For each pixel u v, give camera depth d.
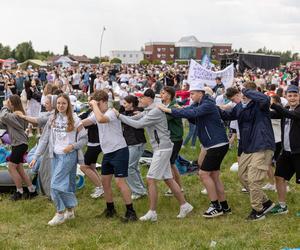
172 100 7.51
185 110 6.50
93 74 28.02
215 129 6.64
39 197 7.93
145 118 6.52
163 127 6.62
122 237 6.07
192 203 7.68
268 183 8.48
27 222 6.73
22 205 7.47
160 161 6.64
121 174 6.60
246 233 6.17
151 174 6.67
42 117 7.46
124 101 8.08
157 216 7.00
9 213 7.07
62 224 6.61
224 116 6.85
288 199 7.83
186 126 16.95
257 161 6.54
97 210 7.34
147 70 44.44
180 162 9.73
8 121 7.48
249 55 45.38
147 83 25.75
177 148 7.60
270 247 5.64
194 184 8.98
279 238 5.94
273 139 6.59
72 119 6.46
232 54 45.47
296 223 6.56
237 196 8.11
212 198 6.89
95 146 7.69
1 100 18.48
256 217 6.72
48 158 7.74
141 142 7.87
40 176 7.82
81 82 30.34
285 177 6.89
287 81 28.11
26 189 7.95
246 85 6.91
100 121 6.33
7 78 20.25
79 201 7.82
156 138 6.65
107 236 6.09
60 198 6.52
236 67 44.38
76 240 5.96
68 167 6.47
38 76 30.75
